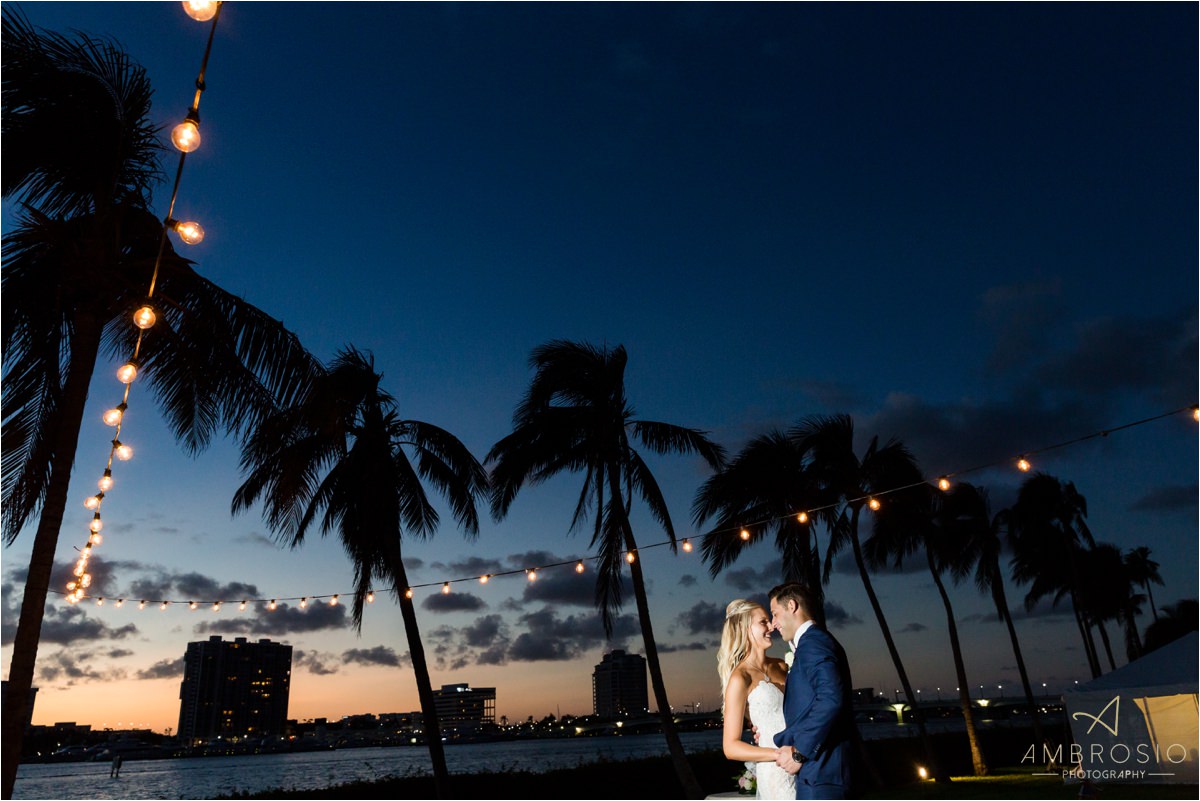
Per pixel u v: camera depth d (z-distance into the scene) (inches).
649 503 780.6
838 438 995.3
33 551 311.3
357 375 731.4
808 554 911.0
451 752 7066.9
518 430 776.3
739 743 169.6
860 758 160.9
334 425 455.2
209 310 411.2
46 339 390.9
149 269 370.9
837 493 995.3
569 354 783.7
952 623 1068.5
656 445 788.0
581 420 767.7
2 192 362.3
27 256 369.7
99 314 353.7
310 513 724.7
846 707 154.9
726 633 185.0
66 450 326.3
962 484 1381.6
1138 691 603.8
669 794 813.9
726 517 898.7
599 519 750.5
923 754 1149.7
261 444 435.8
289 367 419.5
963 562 1392.7
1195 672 586.9
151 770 6245.1
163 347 412.5
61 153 359.3
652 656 716.0
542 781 770.8
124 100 365.1
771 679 183.3
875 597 996.6
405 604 693.3
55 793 2768.2
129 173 378.6
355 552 717.9
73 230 366.0
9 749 288.5
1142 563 2244.1
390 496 717.3
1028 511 1633.9
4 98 347.6
